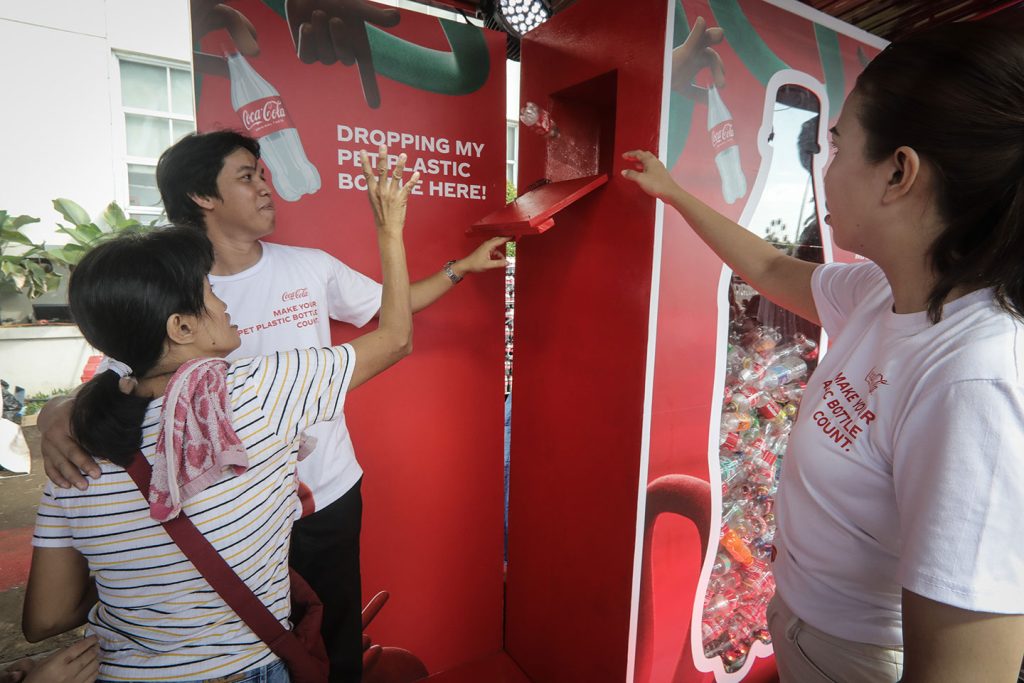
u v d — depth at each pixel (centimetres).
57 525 74
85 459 71
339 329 156
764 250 108
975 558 48
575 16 146
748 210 143
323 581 148
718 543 155
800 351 169
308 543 144
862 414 66
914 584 51
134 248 73
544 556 175
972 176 54
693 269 135
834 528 71
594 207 145
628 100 130
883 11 196
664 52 120
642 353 132
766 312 158
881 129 60
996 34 54
